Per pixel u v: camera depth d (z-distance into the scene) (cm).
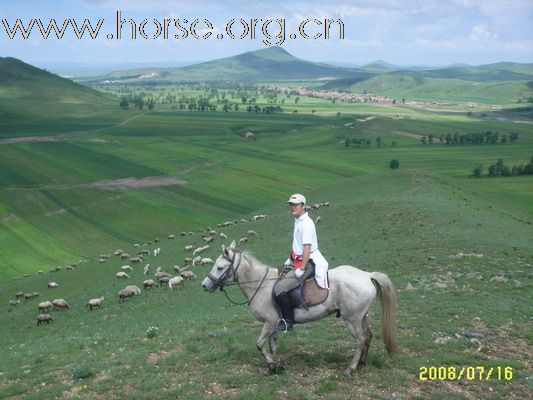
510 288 2192
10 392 1170
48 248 8312
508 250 3209
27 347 2033
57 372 1302
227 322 1798
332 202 7075
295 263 1089
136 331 1956
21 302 4475
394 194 6638
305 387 1045
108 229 9650
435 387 1069
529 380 1096
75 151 17512
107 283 4509
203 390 1055
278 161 17725
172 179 14138
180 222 10300
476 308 1738
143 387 1089
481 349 1306
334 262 3441
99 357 1400
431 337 1405
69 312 3556
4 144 17938
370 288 1091
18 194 11644
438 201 5719
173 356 1298
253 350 1292
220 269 1123
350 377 1084
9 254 7844
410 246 3597
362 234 4388
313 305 1082
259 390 1030
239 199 12312
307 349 1306
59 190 12275
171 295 3381
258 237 5378
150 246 6619
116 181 13625
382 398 1004
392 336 1115
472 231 4022
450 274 2580
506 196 11681
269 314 1109
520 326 1504
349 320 1098
